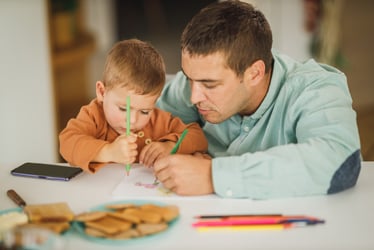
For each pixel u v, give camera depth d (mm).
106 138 1453
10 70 2729
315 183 1171
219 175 1165
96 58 3408
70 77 3164
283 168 1167
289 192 1169
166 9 3857
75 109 3199
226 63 1242
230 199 1166
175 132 1489
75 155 1317
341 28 3449
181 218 1077
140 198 1173
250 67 1292
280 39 3270
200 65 1239
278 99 1389
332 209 1119
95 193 1208
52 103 2914
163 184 1240
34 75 2807
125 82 1347
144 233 989
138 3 3756
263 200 1163
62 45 3105
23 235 920
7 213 1068
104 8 3449
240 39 1249
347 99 1331
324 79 1366
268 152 1197
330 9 3295
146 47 1418
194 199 1167
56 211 1054
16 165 1387
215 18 1259
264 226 1030
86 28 3367
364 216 1087
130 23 3664
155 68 1381
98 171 1333
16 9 2668
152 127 1494
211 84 1259
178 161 1193
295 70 1433
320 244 981
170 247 968
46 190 1226
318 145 1205
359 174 1299
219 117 1321
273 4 3191
